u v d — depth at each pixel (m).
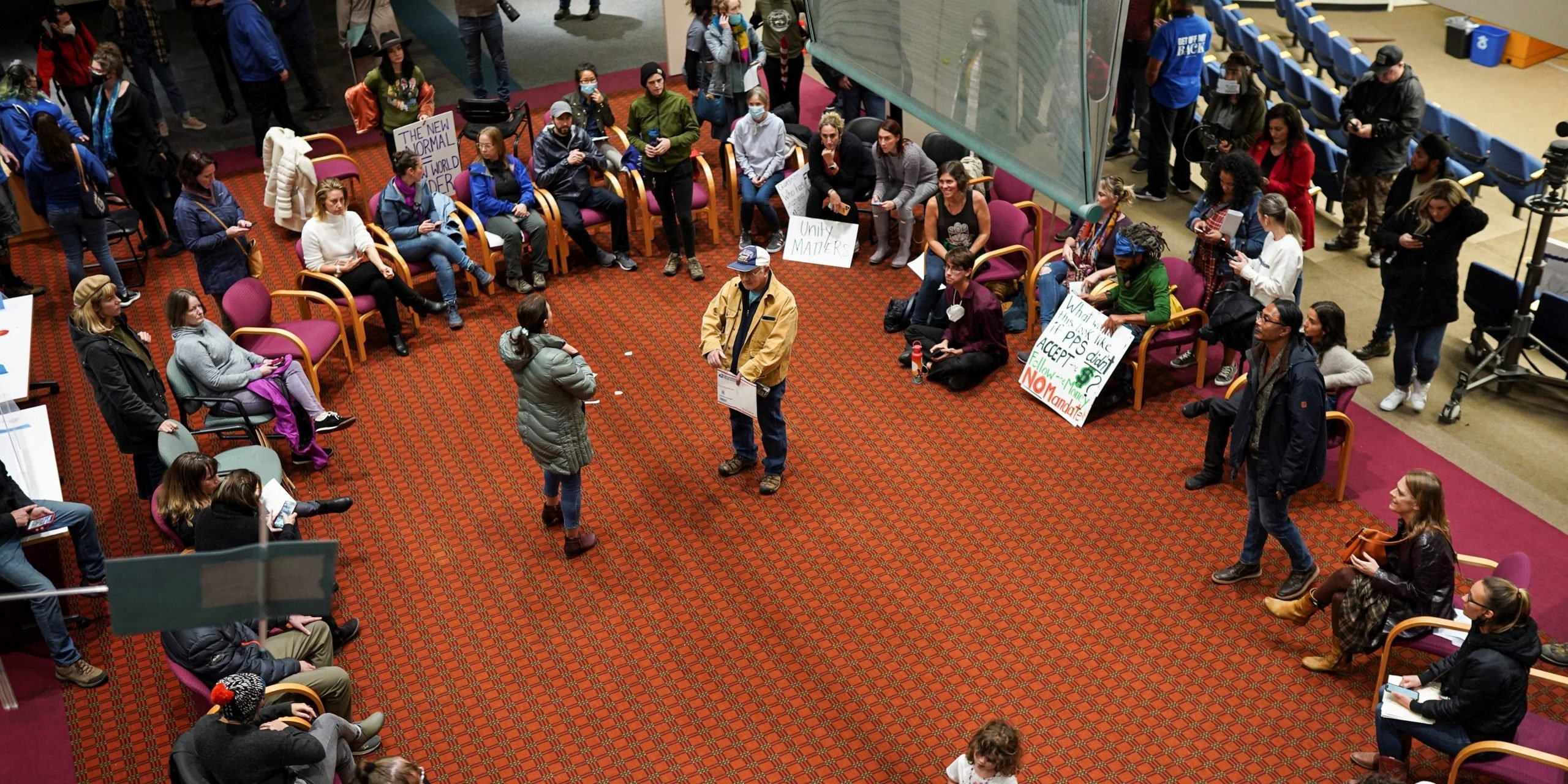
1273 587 6.02
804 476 7.00
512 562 6.43
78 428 7.69
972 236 8.21
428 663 5.78
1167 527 6.47
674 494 6.90
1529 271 7.14
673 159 8.90
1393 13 15.52
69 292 9.30
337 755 4.65
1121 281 7.29
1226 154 7.45
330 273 8.13
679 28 12.87
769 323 6.34
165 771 5.24
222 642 4.89
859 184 9.45
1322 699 5.36
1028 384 7.62
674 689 5.58
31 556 5.97
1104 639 5.75
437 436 7.49
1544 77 13.23
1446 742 4.54
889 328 8.41
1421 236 6.80
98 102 9.55
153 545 6.62
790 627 5.91
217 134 12.25
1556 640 5.57
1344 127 8.95
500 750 5.28
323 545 2.51
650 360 8.20
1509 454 6.97
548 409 5.92
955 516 6.62
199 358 6.64
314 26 12.22
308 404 7.07
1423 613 5.06
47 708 5.60
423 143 9.45
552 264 9.40
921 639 5.80
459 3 11.84
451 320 8.63
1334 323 6.25
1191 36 9.55
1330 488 6.72
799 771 5.11
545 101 12.58
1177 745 5.16
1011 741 4.27
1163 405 7.49
